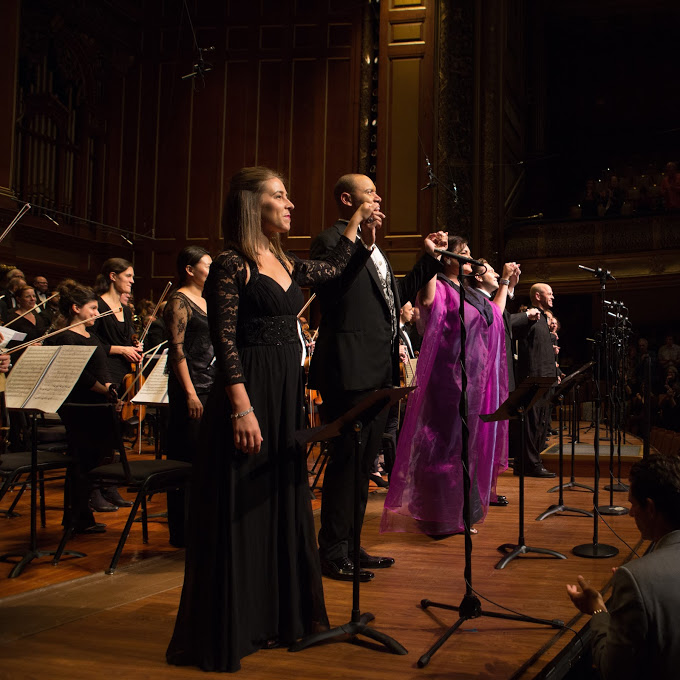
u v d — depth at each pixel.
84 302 4.31
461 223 11.56
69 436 3.62
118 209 13.02
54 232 11.92
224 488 2.14
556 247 12.58
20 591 2.91
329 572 3.02
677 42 16.45
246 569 2.15
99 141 12.89
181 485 3.49
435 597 2.74
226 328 2.16
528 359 6.05
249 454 2.18
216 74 12.85
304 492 2.31
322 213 12.21
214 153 12.78
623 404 8.63
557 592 2.81
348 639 2.30
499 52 11.98
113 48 12.95
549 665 2.11
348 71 12.35
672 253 12.02
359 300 3.01
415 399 3.83
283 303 2.26
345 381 2.96
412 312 6.10
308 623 2.29
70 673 2.03
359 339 3.00
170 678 2.00
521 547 3.39
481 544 3.63
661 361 11.77
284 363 2.27
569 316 14.42
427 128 11.69
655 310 13.57
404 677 2.02
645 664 1.70
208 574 2.11
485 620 2.50
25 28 11.47
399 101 11.83
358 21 12.34
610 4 16.05
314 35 12.52
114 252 12.87
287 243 12.27
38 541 3.85
